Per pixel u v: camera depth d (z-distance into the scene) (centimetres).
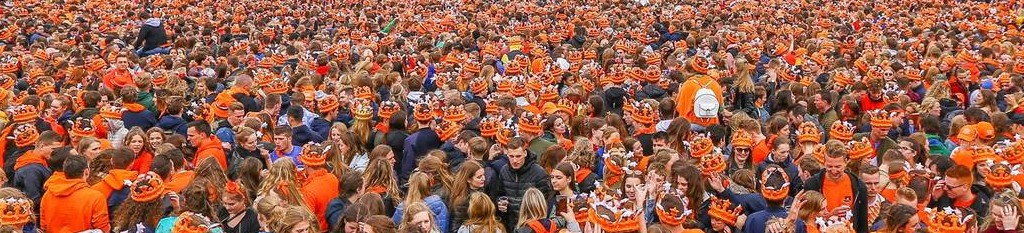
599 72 1853
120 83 1631
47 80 1638
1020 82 1627
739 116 1238
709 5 3762
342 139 1185
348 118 1450
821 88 1586
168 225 809
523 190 978
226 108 1383
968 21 2997
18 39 2533
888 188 997
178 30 2789
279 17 3394
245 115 1342
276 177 927
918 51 2231
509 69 1864
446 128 1211
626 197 931
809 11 3472
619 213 789
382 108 1278
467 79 1809
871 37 2473
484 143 1076
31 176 984
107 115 1256
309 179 980
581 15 3284
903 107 1383
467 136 1130
